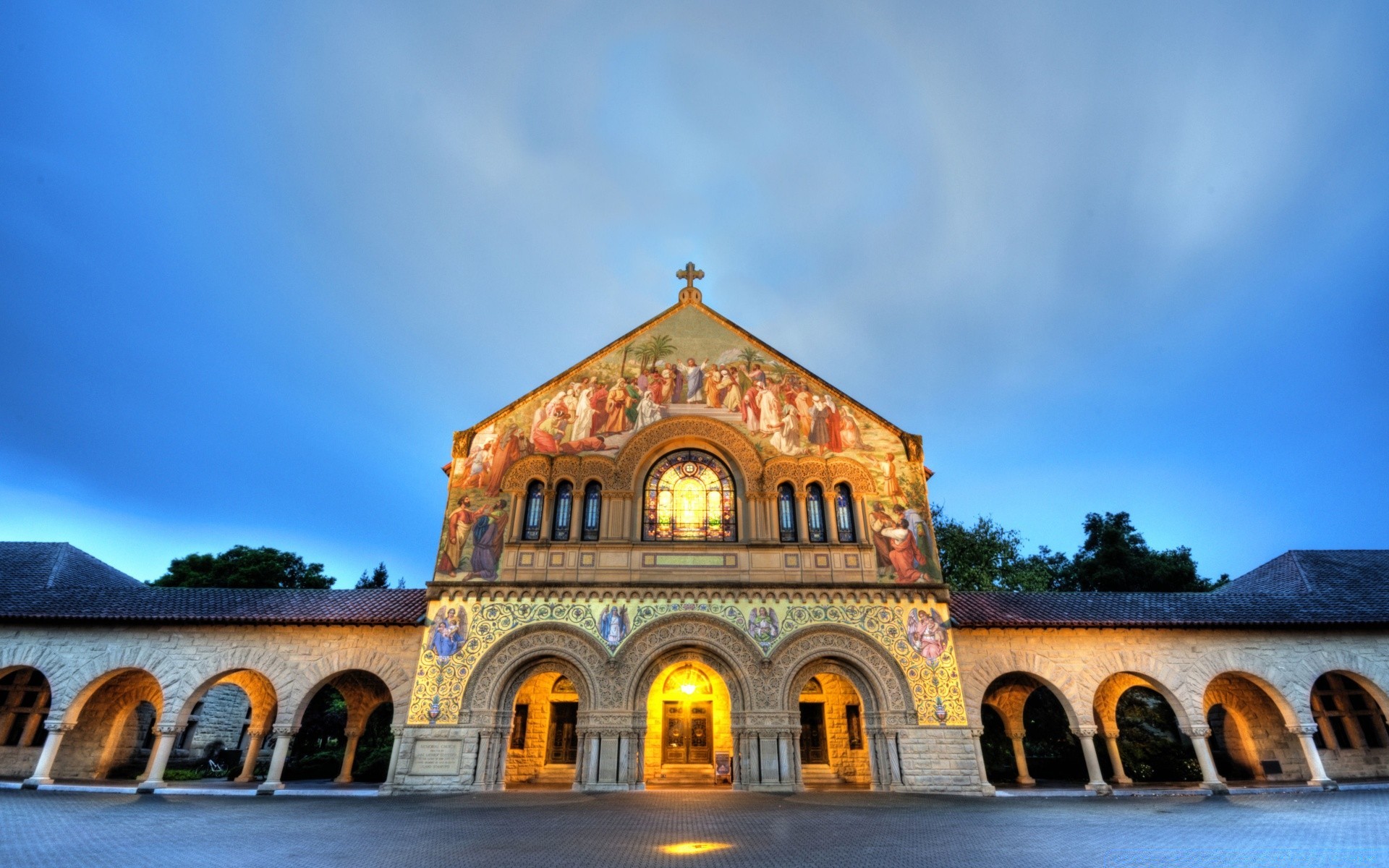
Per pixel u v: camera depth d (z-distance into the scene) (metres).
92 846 12.12
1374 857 10.81
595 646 23.86
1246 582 32.91
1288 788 23.75
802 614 24.61
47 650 24.36
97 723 28.45
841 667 24.48
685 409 28.09
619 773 22.44
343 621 24.73
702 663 24.44
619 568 25.14
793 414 28.20
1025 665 24.91
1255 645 25.25
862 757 29.08
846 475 27.17
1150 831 13.86
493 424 27.81
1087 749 23.81
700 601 24.61
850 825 14.62
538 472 26.70
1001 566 46.66
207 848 11.88
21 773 27.06
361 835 13.40
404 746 22.75
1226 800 20.78
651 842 12.45
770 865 10.33
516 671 23.89
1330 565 29.95
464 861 10.66
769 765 22.70
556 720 30.52
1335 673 28.14
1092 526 50.94
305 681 24.36
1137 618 25.42
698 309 30.56
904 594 24.98
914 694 23.77
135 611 24.83
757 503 26.36
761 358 29.34
